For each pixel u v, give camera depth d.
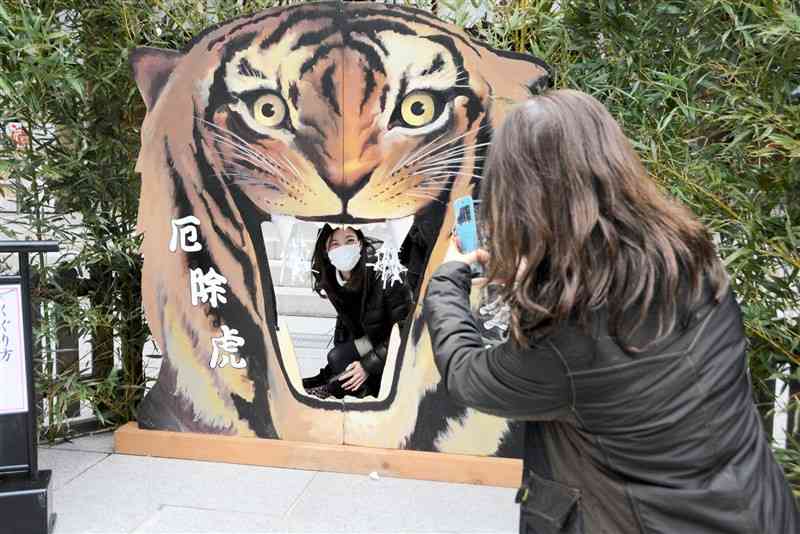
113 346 3.16
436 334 1.33
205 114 2.65
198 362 2.81
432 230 2.59
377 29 2.50
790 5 1.99
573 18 2.53
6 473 2.20
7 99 2.61
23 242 2.12
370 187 2.60
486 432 2.65
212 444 2.80
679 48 2.38
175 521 2.34
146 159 2.71
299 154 2.62
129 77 2.92
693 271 1.08
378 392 3.05
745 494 1.03
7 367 2.19
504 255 1.10
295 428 2.78
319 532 2.29
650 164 2.30
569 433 1.15
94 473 2.70
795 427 2.23
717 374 1.06
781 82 2.04
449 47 2.48
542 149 1.08
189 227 2.73
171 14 2.84
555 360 1.07
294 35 2.55
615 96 2.49
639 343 1.05
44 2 2.75
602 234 1.05
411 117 2.54
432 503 2.49
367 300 3.11
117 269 3.05
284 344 2.78
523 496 1.26
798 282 2.16
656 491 1.06
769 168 2.15
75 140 2.91
